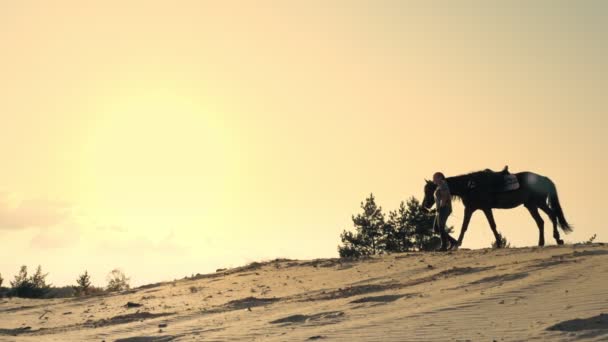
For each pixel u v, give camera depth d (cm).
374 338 1295
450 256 2486
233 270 3100
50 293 4241
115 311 2344
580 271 1753
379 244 4375
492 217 2591
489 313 1397
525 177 2550
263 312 1884
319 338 1366
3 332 2017
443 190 2606
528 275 1838
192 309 2142
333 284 2316
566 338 1109
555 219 2556
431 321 1389
